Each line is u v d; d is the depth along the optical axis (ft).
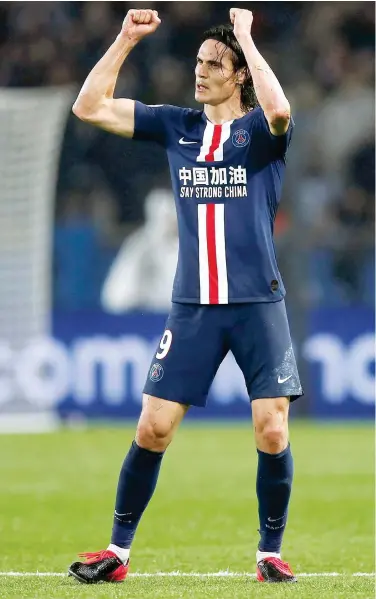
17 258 155.63
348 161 176.04
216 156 60.90
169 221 161.58
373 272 161.48
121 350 155.22
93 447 134.62
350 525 87.71
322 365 158.51
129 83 181.88
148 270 159.74
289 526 87.40
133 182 168.76
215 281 60.75
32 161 158.30
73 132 170.40
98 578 62.64
